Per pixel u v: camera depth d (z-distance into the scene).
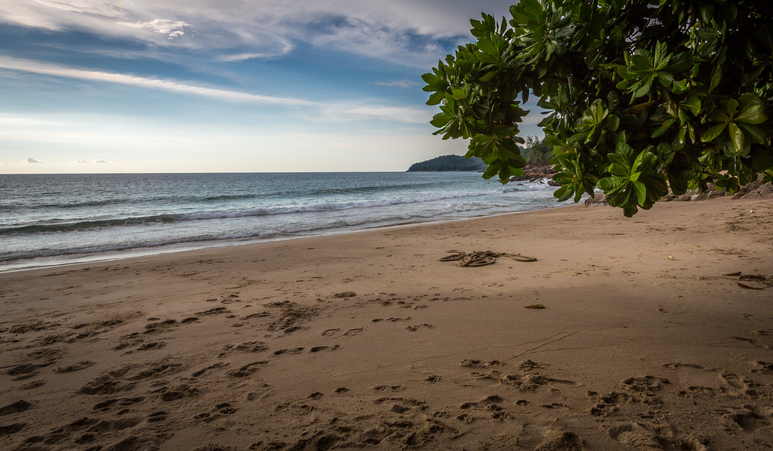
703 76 1.89
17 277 7.05
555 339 3.41
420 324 3.95
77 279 6.86
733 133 1.66
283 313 4.50
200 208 25.88
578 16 1.99
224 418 2.27
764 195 15.69
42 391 2.70
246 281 6.39
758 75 1.86
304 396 2.52
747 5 1.83
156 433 2.12
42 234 13.55
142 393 2.63
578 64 2.23
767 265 5.80
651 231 10.16
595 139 2.03
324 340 3.58
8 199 33.38
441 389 2.55
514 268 6.68
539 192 37.22
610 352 3.08
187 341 3.65
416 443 1.93
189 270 7.47
